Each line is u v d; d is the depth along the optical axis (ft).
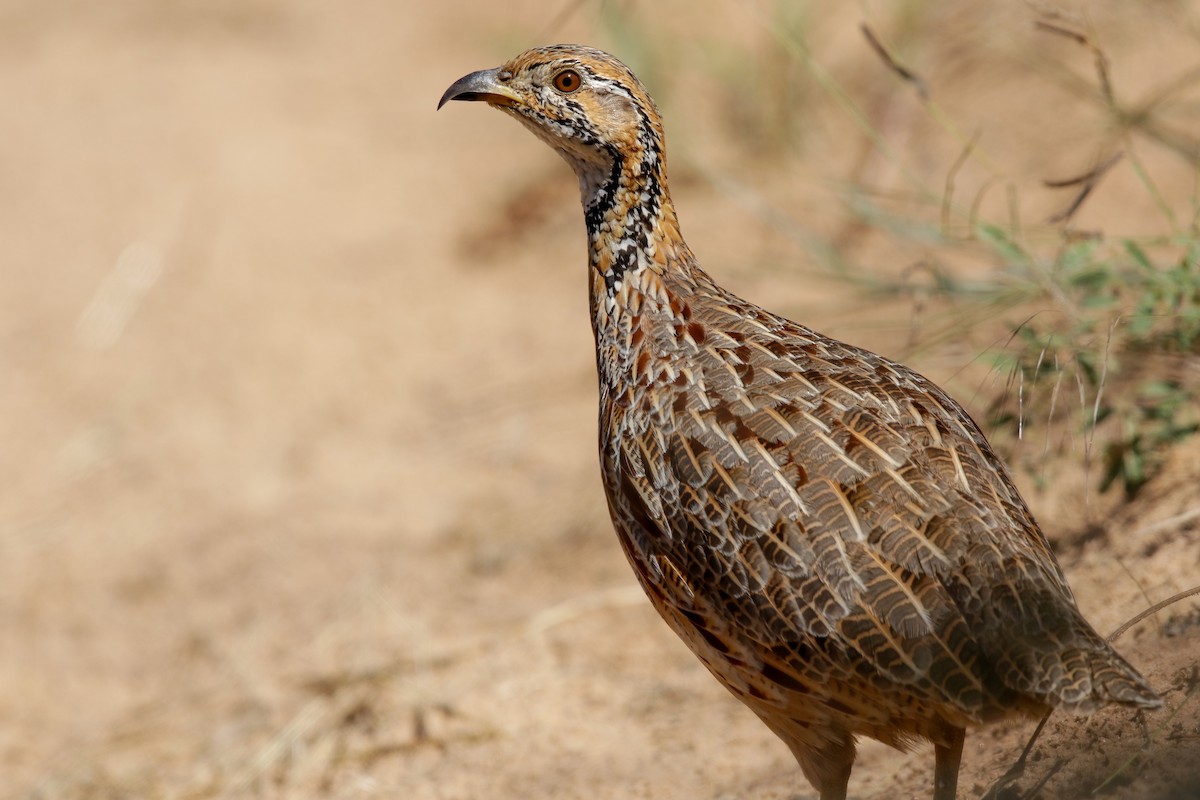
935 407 44.04
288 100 143.54
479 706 66.28
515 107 51.16
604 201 50.47
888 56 62.64
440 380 101.60
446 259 114.52
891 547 39.88
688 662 66.28
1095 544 56.59
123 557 90.33
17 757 74.43
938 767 41.63
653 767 57.26
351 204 123.44
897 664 39.24
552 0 143.23
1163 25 90.48
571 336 102.58
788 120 102.94
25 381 109.29
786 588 40.93
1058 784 43.11
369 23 161.17
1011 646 37.88
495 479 89.76
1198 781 39.88
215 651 79.61
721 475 42.75
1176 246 74.13
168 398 104.99
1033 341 57.11
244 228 122.62
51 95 153.07
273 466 96.37
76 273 120.37
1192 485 56.18
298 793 63.52
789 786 52.13
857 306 82.84
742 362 45.55
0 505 97.19
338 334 108.47
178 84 151.12
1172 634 48.60
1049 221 55.26
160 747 71.61
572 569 77.87
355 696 69.62
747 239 96.53
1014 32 98.48
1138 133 83.56
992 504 40.86
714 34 115.44
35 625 85.56
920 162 95.09
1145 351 58.13
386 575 81.92
